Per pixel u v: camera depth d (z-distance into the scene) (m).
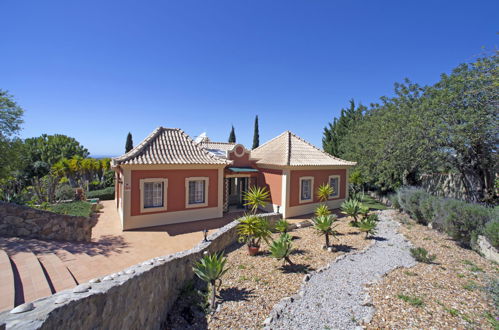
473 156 14.76
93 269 7.61
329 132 37.53
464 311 5.72
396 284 7.20
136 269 5.24
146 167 13.37
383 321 5.46
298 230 13.71
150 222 13.56
